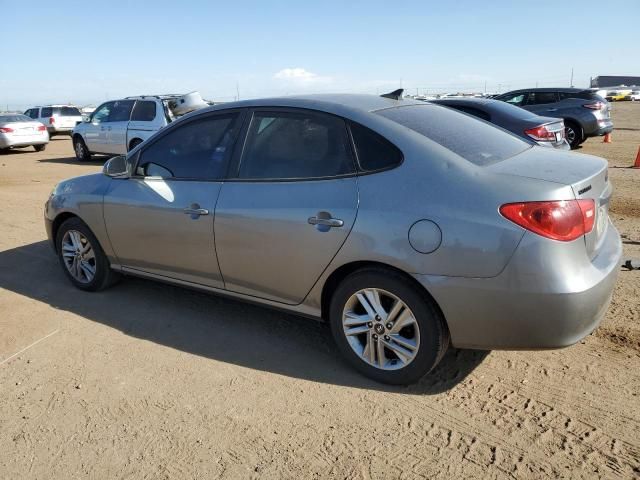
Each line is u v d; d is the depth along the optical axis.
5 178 12.68
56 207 4.91
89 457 2.78
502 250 2.79
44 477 2.66
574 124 15.23
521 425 2.89
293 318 4.31
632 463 2.58
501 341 2.94
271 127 3.70
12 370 3.63
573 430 2.83
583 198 2.87
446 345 3.15
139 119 14.31
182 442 2.86
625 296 4.42
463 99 9.84
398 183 3.10
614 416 2.92
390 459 2.69
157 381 3.45
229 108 3.94
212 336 4.04
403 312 3.15
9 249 6.45
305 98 3.71
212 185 3.85
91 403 3.23
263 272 3.62
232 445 2.83
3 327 4.27
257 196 3.59
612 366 3.41
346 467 2.64
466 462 2.64
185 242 3.98
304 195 3.39
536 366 3.45
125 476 2.64
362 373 3.41
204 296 4.78
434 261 2.93
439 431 2.88
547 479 2.51
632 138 18.25
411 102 3.91
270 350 3.81
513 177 2.92
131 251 4.42
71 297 4.85
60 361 3.73
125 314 4.45
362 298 3.28
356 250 3.16
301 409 3.11
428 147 3.14
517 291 2.79
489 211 2.83
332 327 3.45
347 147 3.34
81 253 4.88
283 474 2.61
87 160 16.27
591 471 2.54
